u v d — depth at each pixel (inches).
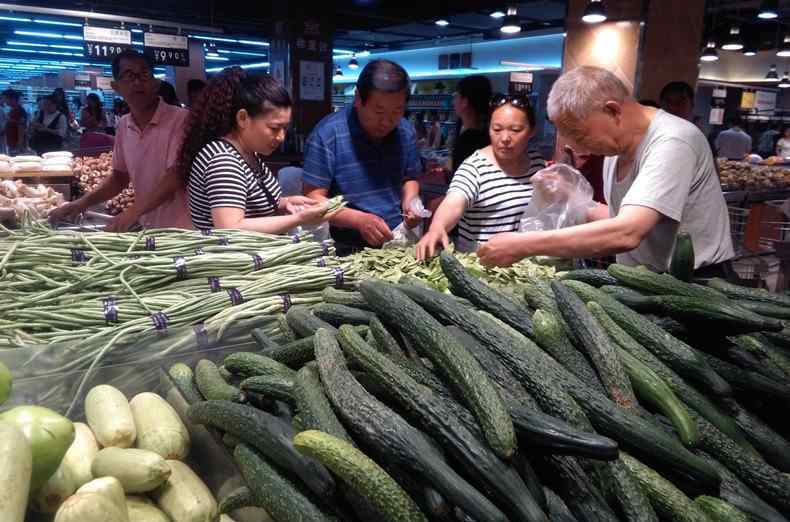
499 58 671.1
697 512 42.8
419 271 99.3
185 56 337.7
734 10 426.0
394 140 154.6
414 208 138.1
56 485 47.1
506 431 42.1
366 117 140.4
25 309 73.0
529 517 38.7
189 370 65.9
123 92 155.6
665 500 43.6
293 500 43.0
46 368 65.4
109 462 49.4
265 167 131.0
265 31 526.3
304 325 64.3
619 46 308.7
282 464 45.1
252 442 47.7
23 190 173.5
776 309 62.7
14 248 80.3
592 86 97.2
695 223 103.7
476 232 144.9
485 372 49.2
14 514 37.9
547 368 51.3
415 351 55.1
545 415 44.6
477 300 64.4
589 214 123.4
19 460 40.3
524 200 140.9
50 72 922.1
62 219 164.2
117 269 82.1
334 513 42.9
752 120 566.9
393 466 42.8
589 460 45.4
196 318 77.9
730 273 109.3
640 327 59.0
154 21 316.2
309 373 50.7
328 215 118.0
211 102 118.1
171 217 148.3
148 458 49.0
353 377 49.5
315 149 148.8
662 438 45.9
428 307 58.9
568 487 43.5
